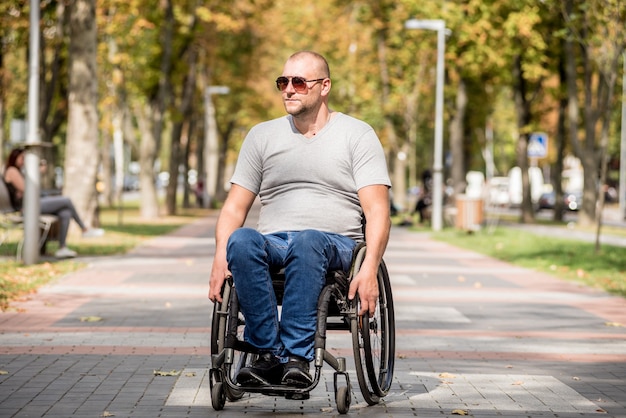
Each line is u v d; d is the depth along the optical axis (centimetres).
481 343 1249
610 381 999
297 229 854
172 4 4841
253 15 5453
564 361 1123
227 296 816
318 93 855
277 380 826
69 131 3131
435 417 821
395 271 2311
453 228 4606
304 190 861
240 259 795
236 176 871
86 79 3109
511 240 3600
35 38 2197
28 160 2180
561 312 1583
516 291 1894
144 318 1442
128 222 4588
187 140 6700
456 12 4556
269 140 868
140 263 2358
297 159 859
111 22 4419
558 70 5372
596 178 4909
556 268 2381
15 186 2256
